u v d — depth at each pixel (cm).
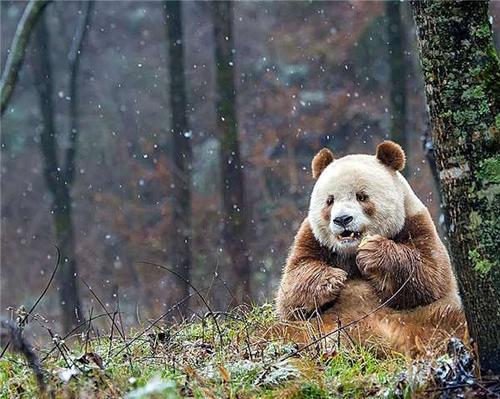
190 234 2231
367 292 799
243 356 731
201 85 3161
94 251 2734
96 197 2934
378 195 808
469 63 627
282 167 2606
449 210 642
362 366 712
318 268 812
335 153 2608
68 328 2128
